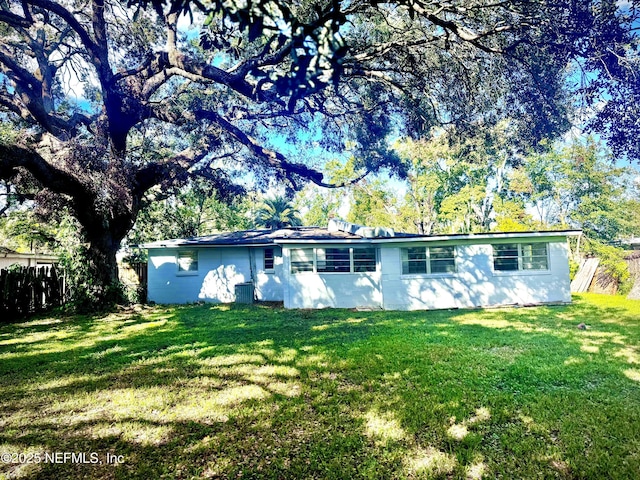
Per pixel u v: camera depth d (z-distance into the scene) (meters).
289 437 3.33
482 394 4.17
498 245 11.95
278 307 12.43
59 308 11.90
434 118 9.91
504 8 5.79
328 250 12.44
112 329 8.77
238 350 6.36
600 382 4.49
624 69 4.80
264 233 15.97
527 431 3.35
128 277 15.48
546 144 9.98
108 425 3.61
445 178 30.98
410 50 8.12
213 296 14.53
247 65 6.21
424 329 7.99
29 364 5.76
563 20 5.05
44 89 11.80
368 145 13.03
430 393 4.23
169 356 6.08
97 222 11.16
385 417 3.65
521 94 7.69
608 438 3.20
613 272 14.91
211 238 15.25
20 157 8.50
